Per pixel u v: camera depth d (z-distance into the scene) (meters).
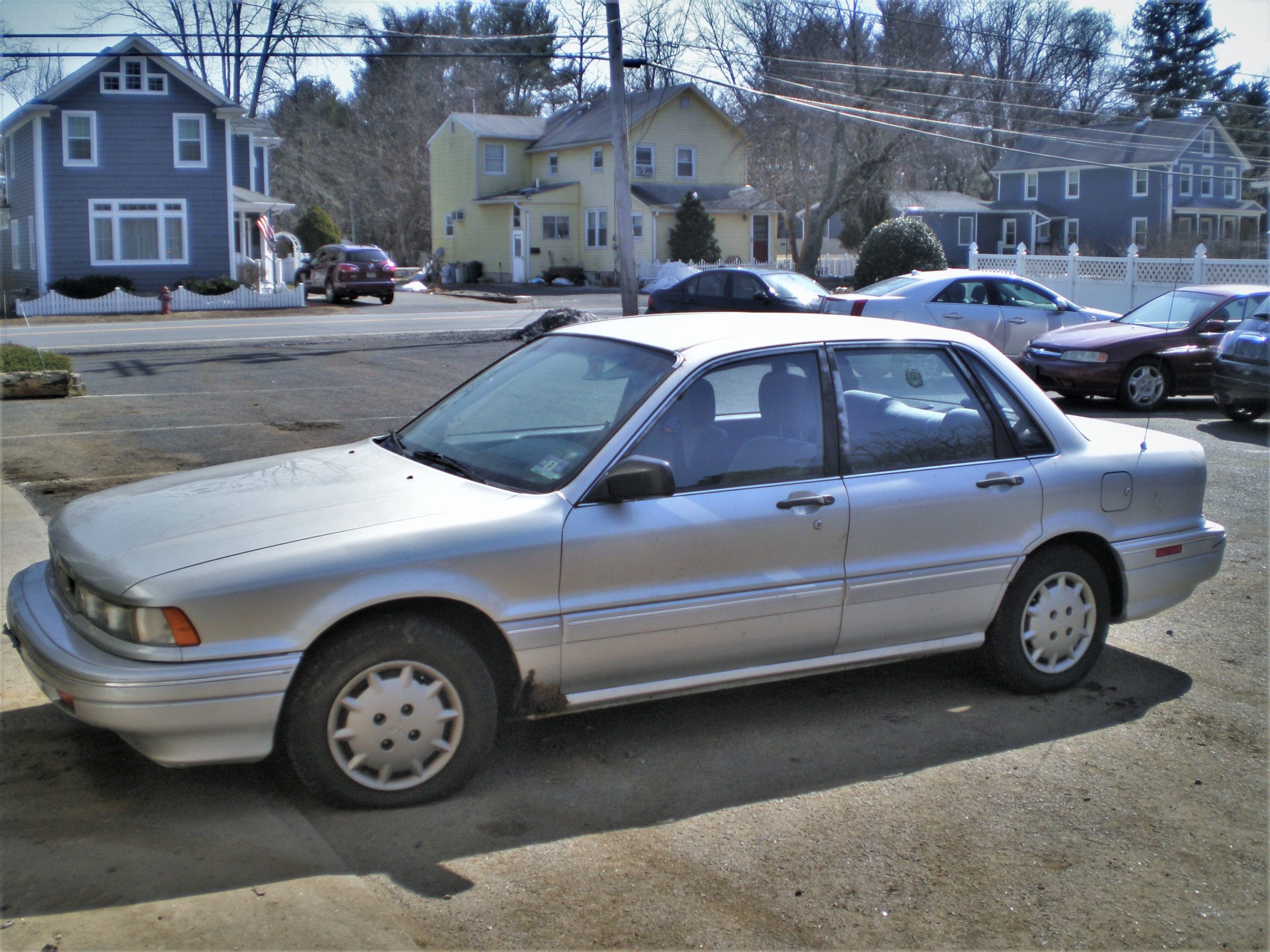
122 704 3.38
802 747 4.41
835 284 40.03
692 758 4.29
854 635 4.48
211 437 11.36
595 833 3.69
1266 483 9.59
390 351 20.80
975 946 3.12
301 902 3.20
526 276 45.78
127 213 31.19
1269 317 12.09
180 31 47.66
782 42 39.94
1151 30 53.91
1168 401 14.88
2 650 5.28
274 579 3.50
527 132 49.91
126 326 26.30
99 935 3.00
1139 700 4.94
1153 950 3.12
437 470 4.34
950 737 4.52
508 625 3.83
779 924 3.19
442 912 3.20
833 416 4.46
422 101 62.69
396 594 3.63
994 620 4.84
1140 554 5.03
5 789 3.90
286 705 3.62
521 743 4.41
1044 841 3.70
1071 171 50.62
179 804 3.81
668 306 20.20
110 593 3.48
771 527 4.21
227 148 31.97
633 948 3.06
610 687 4.12
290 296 31.64
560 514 3.91
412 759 3.79
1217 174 48.66
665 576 4.06
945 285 15.92
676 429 4.20
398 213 61.78
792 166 41.34
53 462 9.91
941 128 40.50
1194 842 3.71
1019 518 4.72
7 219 33.19
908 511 4.48
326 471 4.43
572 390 4.51
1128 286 24.67
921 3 40.41
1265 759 4.35
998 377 4.89
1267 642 5.73
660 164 44.47
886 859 3.56
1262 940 3.17
